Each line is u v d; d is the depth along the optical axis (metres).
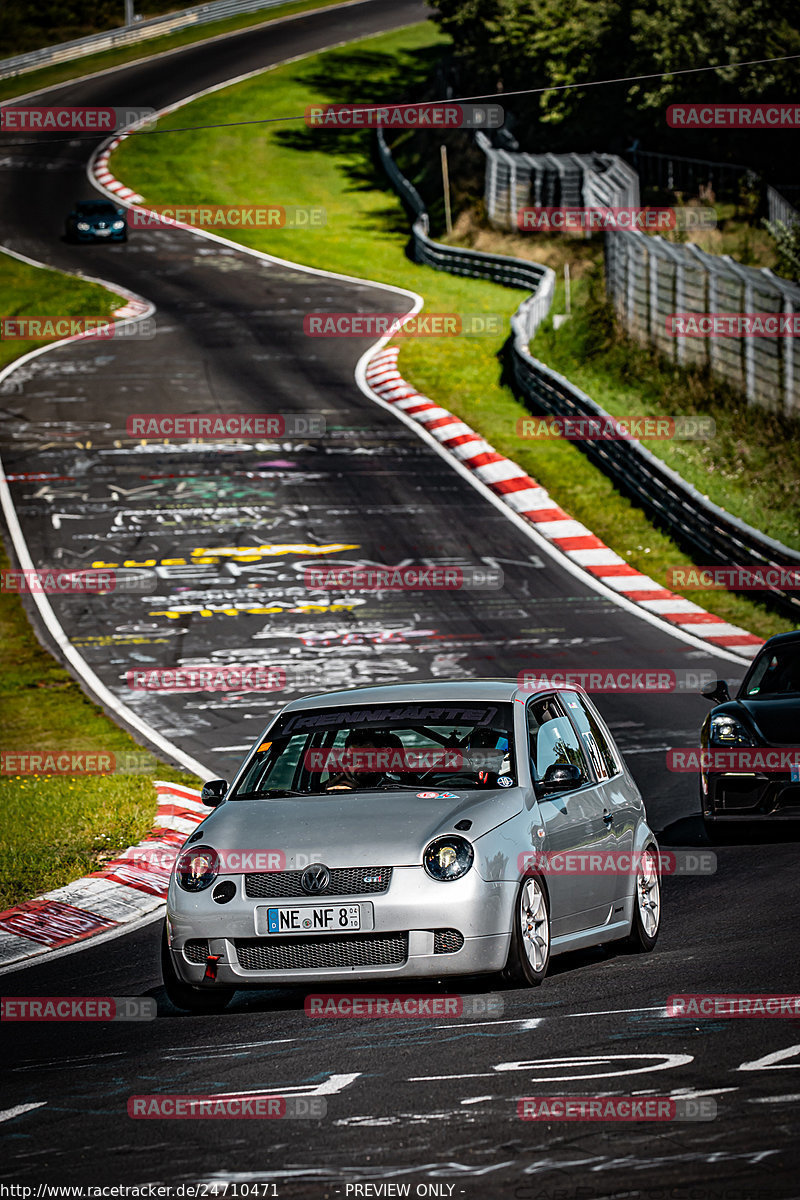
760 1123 18.89
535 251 187.88
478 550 97.81
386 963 26.59
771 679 46.41
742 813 42.31
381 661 77.00
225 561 96.19
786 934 31.42
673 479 98.31
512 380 138.25
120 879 42.19
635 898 31.64
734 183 178.12
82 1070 24.52
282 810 28.73
